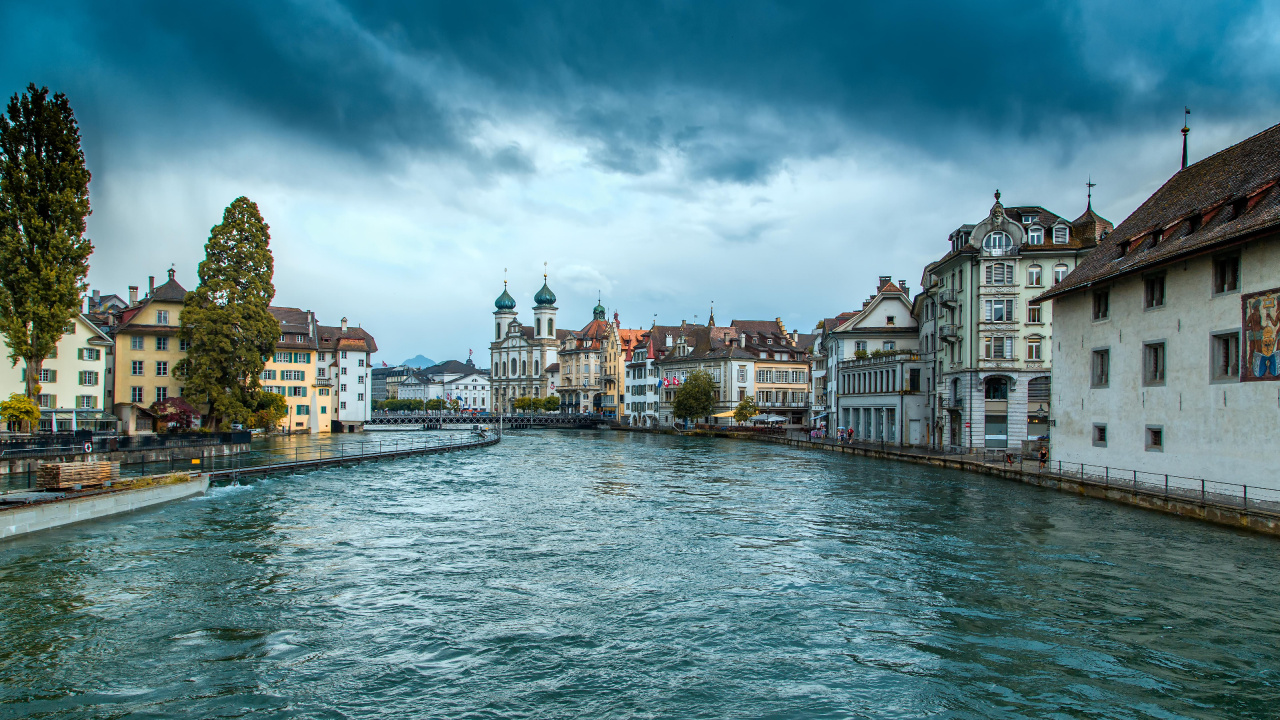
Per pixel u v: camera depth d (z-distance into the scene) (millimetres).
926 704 14094
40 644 16719
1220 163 37844
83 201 55594
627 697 14383
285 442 85938
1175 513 32250
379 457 64875
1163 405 35781
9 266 52438
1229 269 31969
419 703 14070
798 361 132875
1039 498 38250
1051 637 17375
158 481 37156
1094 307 41656
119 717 13375
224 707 13828
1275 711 13680
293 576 22625
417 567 23984
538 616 19016
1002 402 61688
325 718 13453
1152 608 19297
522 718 13508
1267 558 24125
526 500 39719
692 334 140875
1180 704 13992
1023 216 63062
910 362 74438
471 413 161500
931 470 54312
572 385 190250
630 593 21094
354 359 119312
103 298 116500
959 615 18969
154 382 85500
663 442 100250
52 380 65562
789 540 28234
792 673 15508
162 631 17625
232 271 76375
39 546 25859
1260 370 29875
